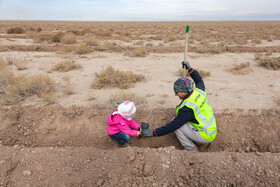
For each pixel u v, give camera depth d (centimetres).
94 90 636
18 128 462
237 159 336
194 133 364
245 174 308
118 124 360
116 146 433
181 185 298
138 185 299
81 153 361
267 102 538
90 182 307
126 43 1881
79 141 452
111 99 545
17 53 1252
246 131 452
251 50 1409
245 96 582
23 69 865
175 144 450
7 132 455
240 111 490
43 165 336
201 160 332
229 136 449
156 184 301
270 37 2356
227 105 523
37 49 1401
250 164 325
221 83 709
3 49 1302
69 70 868
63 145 446
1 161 335
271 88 652
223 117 475
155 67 950
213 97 577
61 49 1387
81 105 526
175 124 340
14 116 477
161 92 621
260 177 303
